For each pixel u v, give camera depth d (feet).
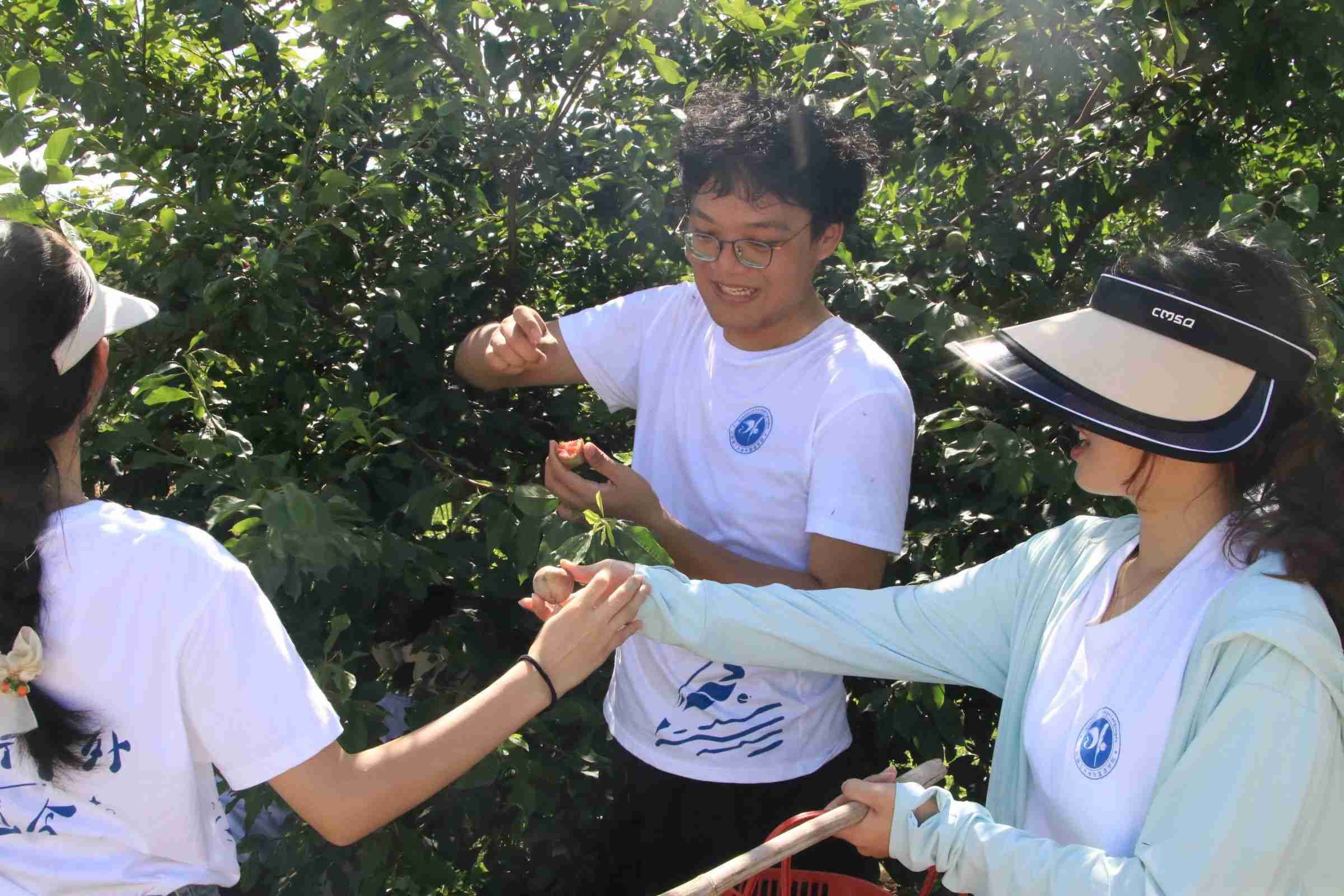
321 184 8.93
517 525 7.34
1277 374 4.35
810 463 6.30
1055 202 10.19
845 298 8.75
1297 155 11.28
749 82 10.39
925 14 10.05
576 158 10.26
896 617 5.70
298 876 7.09
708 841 6.63
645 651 6.68
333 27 8.36
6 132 7.06
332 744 4.54
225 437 7.04
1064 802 4.60
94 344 4.21
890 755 8.62
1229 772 3.99
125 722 4.16
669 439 7.00
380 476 8.20
